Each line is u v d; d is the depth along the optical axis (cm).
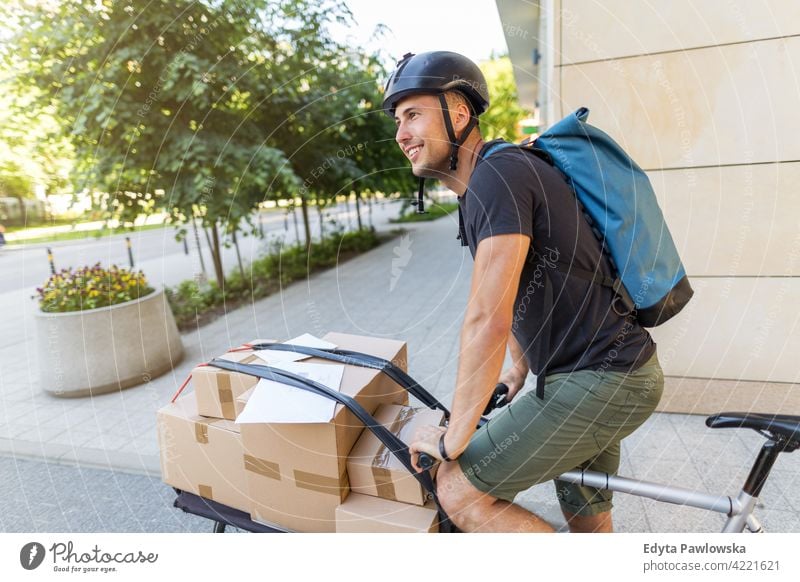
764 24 208
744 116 218
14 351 425
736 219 227
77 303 323
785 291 226
